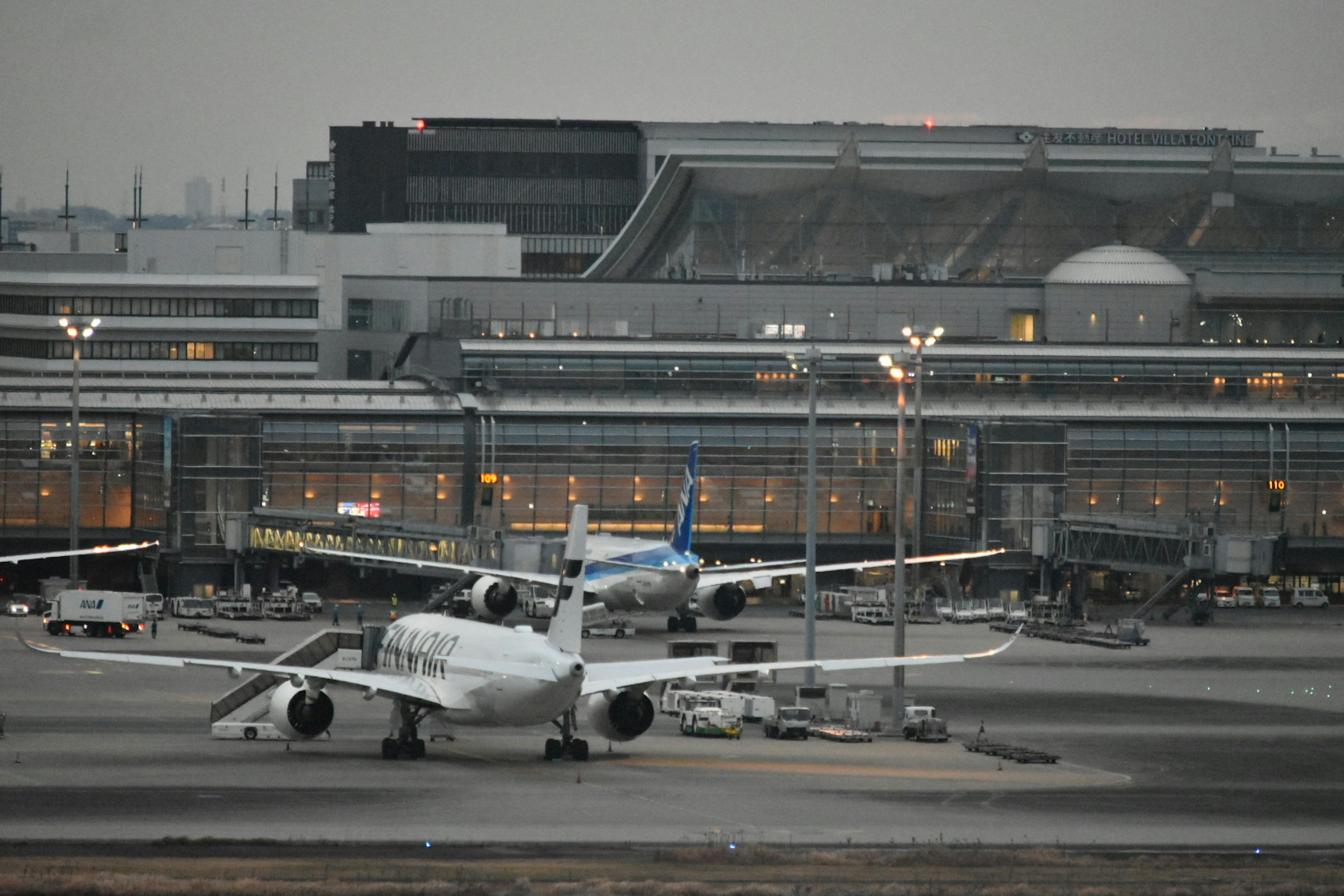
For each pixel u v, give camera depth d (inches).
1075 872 6299.2
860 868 6294.3
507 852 6481.3
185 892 5536.4
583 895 5629.9
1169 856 6771.7
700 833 6978.4
